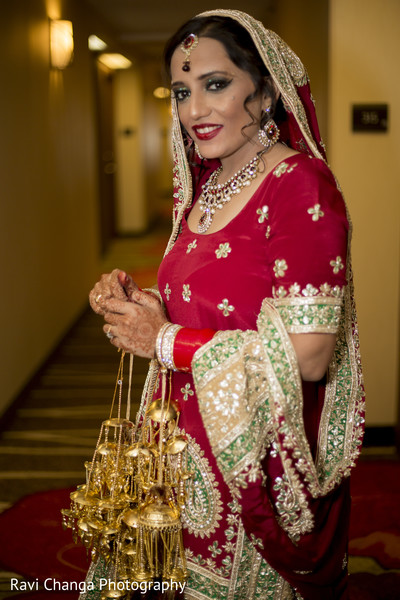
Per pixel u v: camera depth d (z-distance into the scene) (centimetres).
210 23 130
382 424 385
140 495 145
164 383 139
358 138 359
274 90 137
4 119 433
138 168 1259
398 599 242
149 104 1426
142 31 979
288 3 595
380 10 348
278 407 120
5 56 438
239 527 135
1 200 424
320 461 142
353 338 145
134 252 1070
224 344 123
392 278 372
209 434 123
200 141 136
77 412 444
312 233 121
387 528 295
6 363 428
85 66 745
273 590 138
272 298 126
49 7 569
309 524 129
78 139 699
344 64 353
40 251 530
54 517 304
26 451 380
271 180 131
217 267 134
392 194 364
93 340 632
